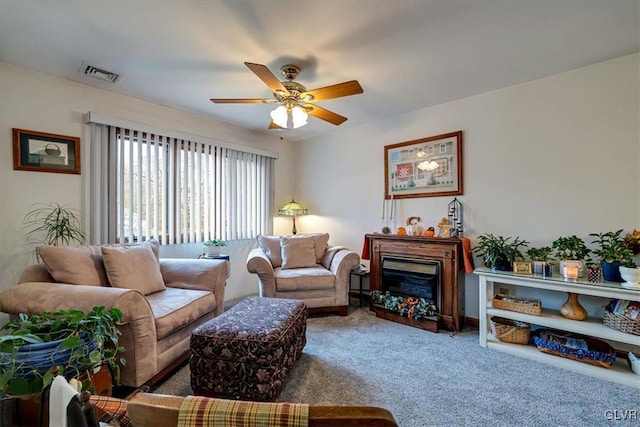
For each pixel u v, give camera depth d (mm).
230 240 3955
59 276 1958
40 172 2564
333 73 2551
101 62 2387
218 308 2600
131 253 2328
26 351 1137
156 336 1828
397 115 3664
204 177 3693
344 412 461
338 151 4320
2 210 2391
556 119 2617
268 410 467
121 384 1694
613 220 2371
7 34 2006
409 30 1966
